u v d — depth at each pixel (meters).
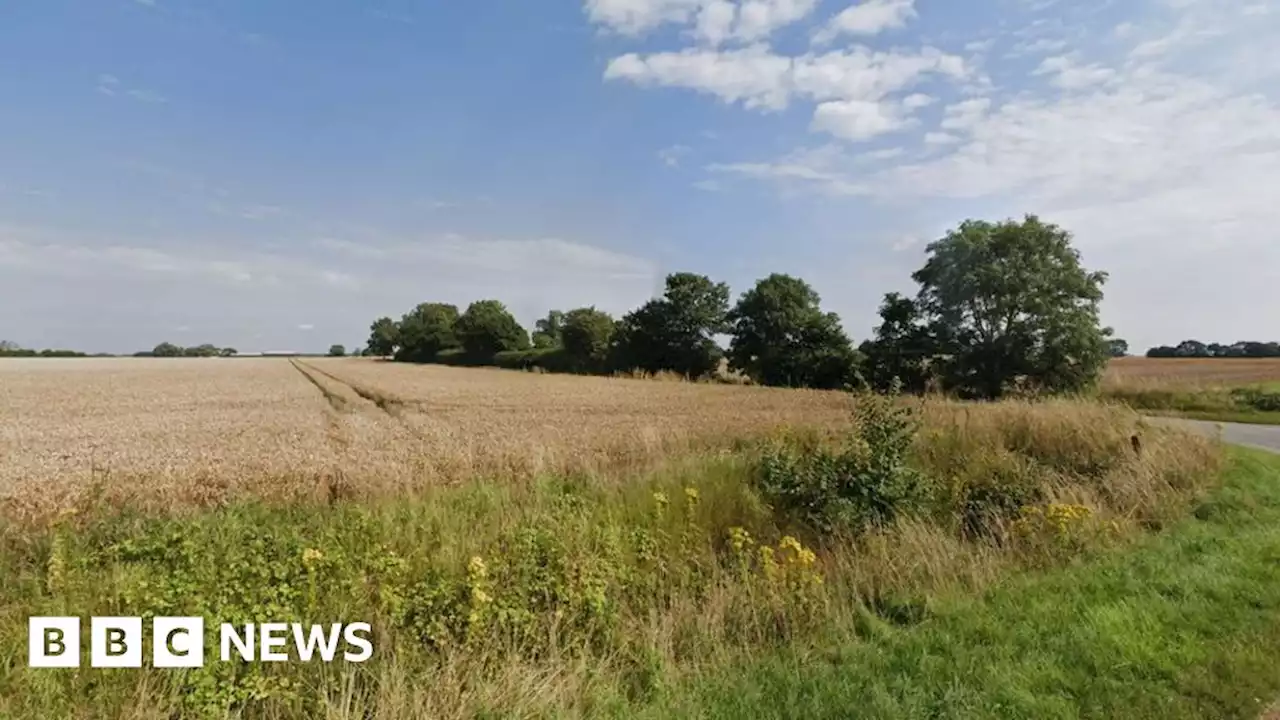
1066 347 42.06
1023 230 44.25
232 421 23.08
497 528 8.04
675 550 7.70
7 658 4.70
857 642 5.74
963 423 15.24
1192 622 5.61
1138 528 9.20
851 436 11.12
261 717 4.58
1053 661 4.97
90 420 23.44
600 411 26.91
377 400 34.97
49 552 6.92
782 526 9.16
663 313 76.81
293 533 7.38
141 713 4.26
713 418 22.84
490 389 45.19
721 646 5.78
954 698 4.47
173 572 6.12
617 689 5.05
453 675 4.82
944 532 8.97
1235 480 12.10
